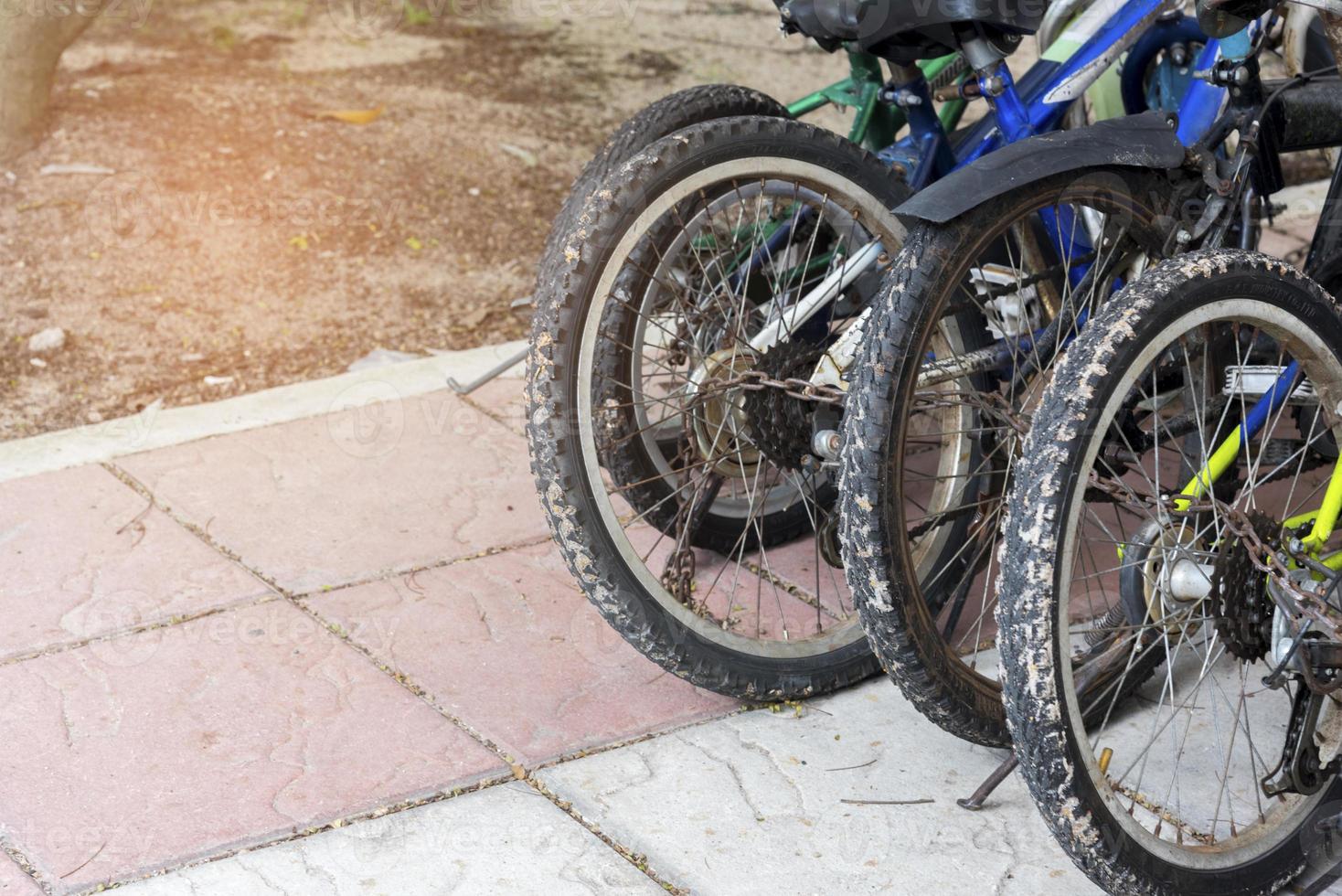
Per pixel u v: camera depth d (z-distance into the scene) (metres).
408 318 4.54
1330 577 2.14
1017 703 1.96
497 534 3.25
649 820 2.34
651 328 3.36
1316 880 2.25
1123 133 2.29
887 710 2.66
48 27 5.09
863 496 2.21
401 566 3.11
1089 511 2.59
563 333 2.41
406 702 2.65
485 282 4.80
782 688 2.63
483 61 6.74
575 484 2.43
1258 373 2.39
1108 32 2.76
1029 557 1.92
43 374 4.14
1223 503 2.19
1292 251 4.42
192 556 3.14
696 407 2.71
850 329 2.51
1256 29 2.45
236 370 4.21
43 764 2.47
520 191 5.41
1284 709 2.62
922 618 2.31
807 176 2.61
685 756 2.51
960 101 3.26
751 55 6.96
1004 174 2.16
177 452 3.60
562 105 6.22
